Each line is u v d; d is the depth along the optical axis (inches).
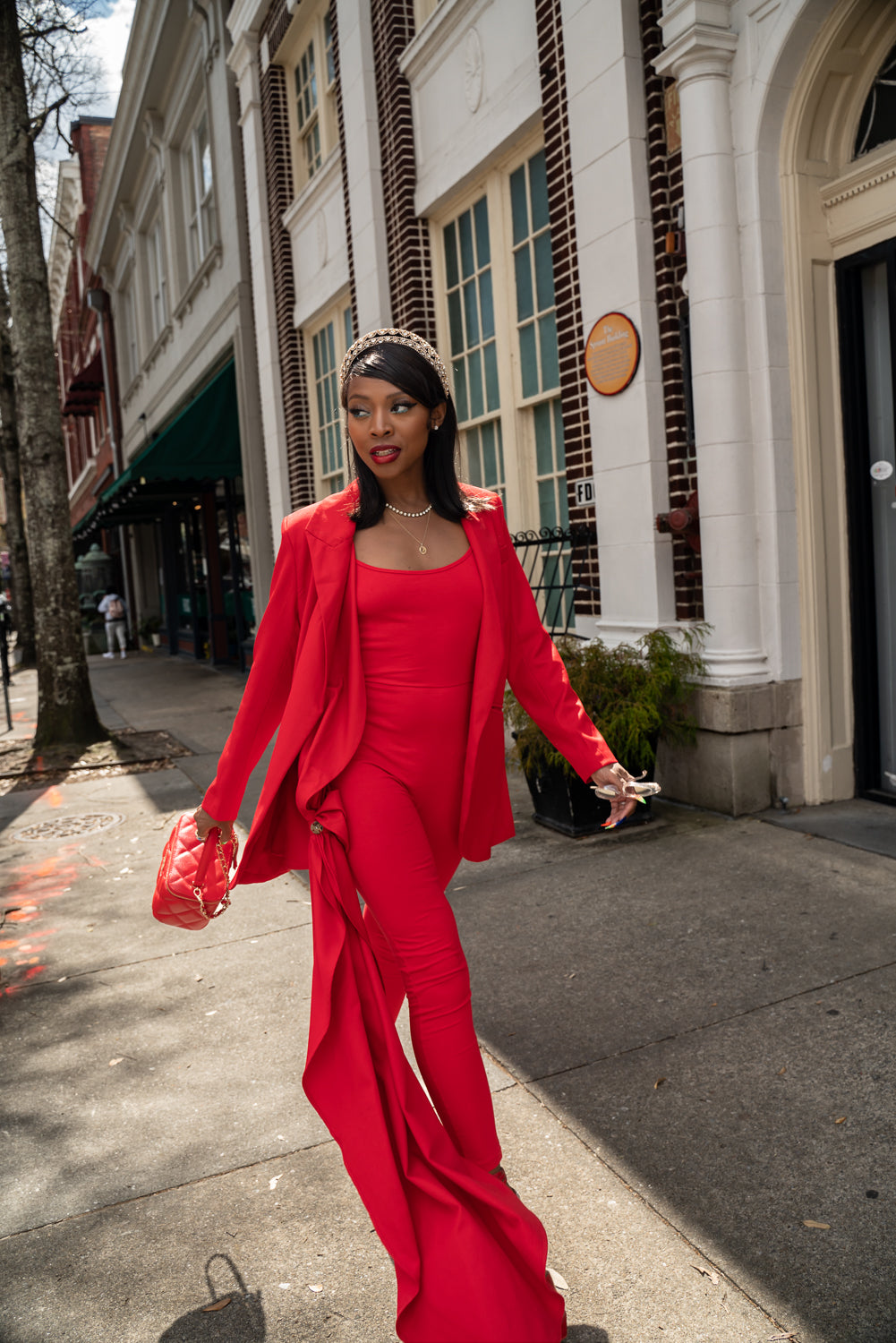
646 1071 109.7
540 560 280.7
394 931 75.0
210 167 549.3
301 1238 88.3
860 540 195.5
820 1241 81.3
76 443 1508.4
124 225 813.9
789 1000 121.9
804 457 191.0
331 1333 76.9
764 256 186.5
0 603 441.1
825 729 198.8
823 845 175.9
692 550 204.8
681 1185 90.1
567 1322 75.1
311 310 432.8
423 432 72.7
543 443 277.0
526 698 84.1
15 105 360.8
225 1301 81.1
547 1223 86.7
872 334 189.8
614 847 186.9
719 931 144.3
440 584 74.5
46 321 368.5
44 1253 88.6
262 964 152.2
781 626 194.4
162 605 964.0
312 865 75.4
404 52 313.0
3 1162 103.6
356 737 73.7
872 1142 93.3
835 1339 71.4
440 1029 74.7
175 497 693.3
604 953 141.2
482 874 179.8
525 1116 103.6
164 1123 109.0
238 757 79.0
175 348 677.3
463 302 312.7
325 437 451.8
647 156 205.2
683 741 203.8
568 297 236.2
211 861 84.7
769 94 179.8
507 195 277.9
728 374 189.5
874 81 181.9
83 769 333.7
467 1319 64.9
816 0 168.2
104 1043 129.5
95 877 208.1
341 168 372.8
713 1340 72.4
